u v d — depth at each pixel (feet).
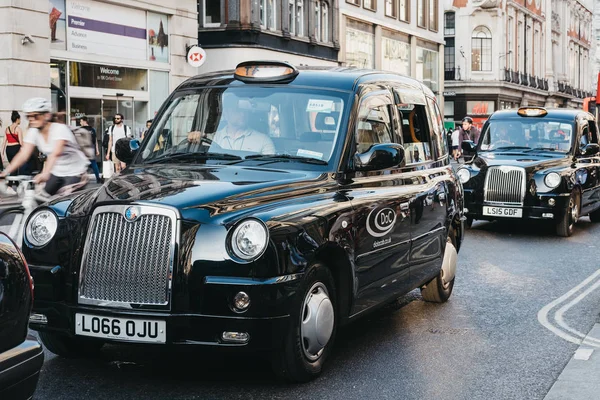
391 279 21.90
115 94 82.33
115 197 17.62
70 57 75.87
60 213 18.12
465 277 32.76
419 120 25.45
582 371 19.57
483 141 50.70
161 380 18.47
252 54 107.65
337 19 131.95
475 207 47.14
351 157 20.66
